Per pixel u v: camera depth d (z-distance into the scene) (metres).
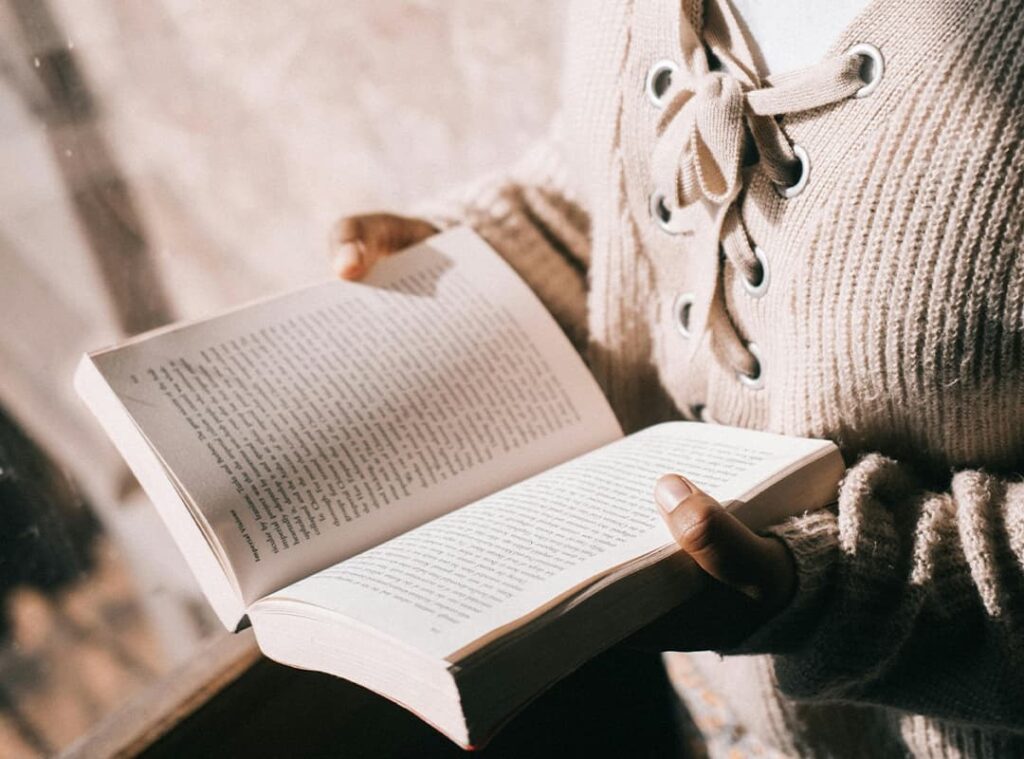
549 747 0.71
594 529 0.37
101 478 0.81
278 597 0.37
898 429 0.42
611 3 0.46
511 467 0.47
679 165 0.41
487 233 0.60
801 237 0.39
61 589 0.73
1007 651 0.37
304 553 0.41
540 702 0.69
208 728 0.55
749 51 0.41
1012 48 0.33
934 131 0.35
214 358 0.47
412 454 0.46
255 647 0.57
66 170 1.04
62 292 1.06
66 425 0.85
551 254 0.59
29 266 1.03
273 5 1.06
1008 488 0.40
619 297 0.53
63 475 0.79
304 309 0.51
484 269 0.55
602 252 0.52
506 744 0.68
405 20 1.04
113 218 1.09
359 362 0.49
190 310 1.19
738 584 0.35
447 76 1.06
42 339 1.02
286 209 1.21
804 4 0.38
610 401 0.56
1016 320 0.36
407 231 0.59
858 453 0.43
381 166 1.15
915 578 0.37
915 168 0.35
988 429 0.40
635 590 0.34
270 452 0.43
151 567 0.75
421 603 0.33
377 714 0.61
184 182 1.14
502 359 0.51
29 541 0.73
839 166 0.37
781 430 0.44
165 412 0.43
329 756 0.59
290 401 0.46
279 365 0.47
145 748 0.53
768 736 0.56
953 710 0.40
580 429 0.50
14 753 0.61
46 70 1.00
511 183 0.62
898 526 0.39
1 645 0.69
